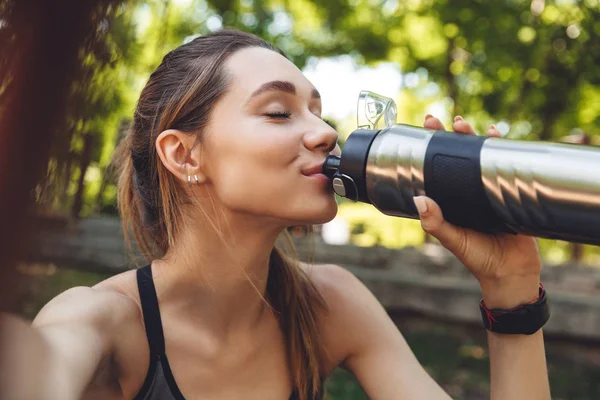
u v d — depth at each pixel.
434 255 6.98
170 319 1.15
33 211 0.28
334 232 13.25
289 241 1.38
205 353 1.15
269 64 1.09
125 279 1.18
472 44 9.68
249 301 1.18
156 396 1.12
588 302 5.45
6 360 0.32
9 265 0.27
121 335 1.08
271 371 1.21
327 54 11.43
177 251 1.17
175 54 1.18
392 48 10.88
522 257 1.10
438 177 0.92
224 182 1.06
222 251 1.13
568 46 8.09
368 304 1.32
